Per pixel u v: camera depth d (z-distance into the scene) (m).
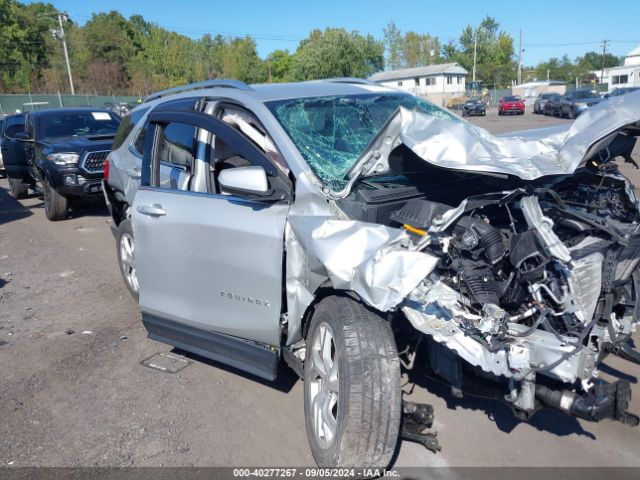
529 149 3.39
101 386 4.25
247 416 3.76
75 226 9.95
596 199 3.58
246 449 3.41
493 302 2.86
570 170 2.98
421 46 91.50
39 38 70.00
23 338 5.20
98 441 3.56
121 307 5.88
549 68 110.56
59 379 4.39
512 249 2.88
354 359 2.82
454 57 92.12
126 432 3.63
